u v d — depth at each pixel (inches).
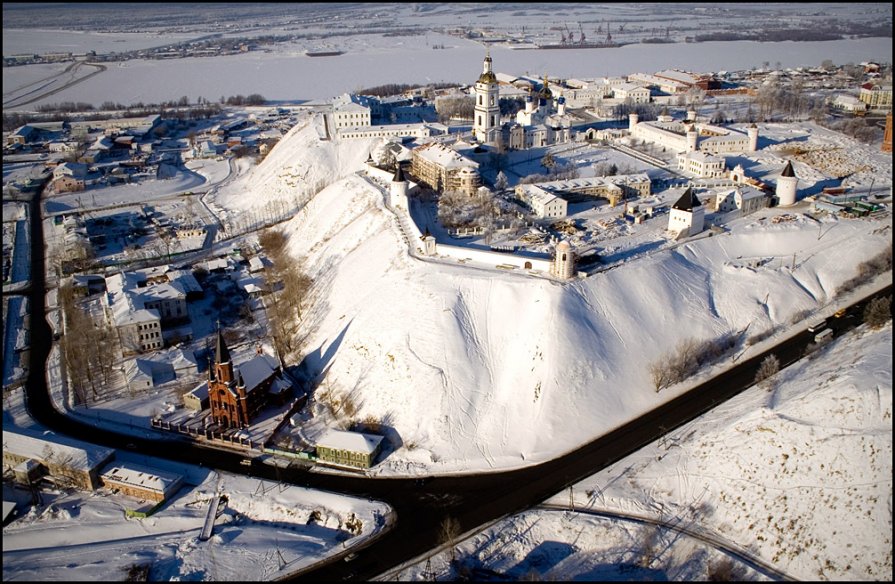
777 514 5142.7
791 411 5753.0
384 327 7357.3
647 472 5836.6
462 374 6815.9
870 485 5002.5
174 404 7052.2
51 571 5007.4
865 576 4672.7
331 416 6860.2
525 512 5506.9
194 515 5625.0
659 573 4913.9
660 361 7111.2
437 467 6087.6
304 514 5595.5
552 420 6456.7
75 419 6835.6
